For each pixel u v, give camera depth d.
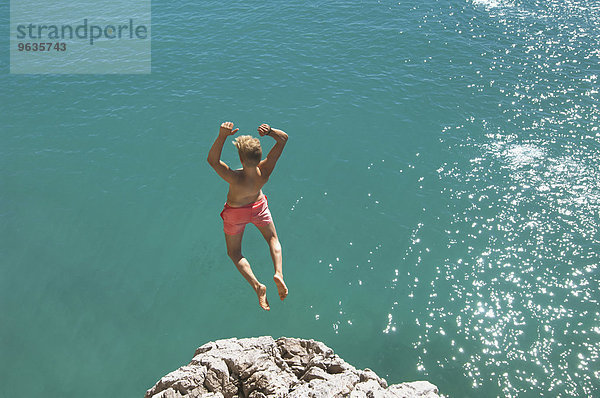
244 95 30.77
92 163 27.06
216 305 21.56
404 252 23.16
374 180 26.20
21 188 25.83
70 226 24.25
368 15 38.50
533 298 21.16
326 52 34.31
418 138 28.34
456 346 19.84
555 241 23.17
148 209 25.03
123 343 20.16
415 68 33.09
